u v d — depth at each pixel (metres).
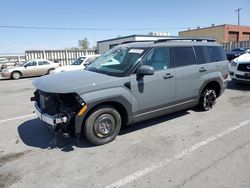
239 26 46.50
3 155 3.67
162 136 4.25
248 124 4.77
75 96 3.53
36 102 4.28
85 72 4.37
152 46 4.34
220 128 4.58
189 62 4.98
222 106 6.17
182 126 4.73
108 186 2.81
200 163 3.27
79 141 4.10
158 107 4.48
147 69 3.89
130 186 2.80
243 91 8.07
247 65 8.01
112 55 4.70
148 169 3.15
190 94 5.06
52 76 4.27
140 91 4.11
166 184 2.81
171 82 4.57
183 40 5.15
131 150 3.72
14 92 10.02
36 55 24.03
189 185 2.78
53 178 3.00
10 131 4.73
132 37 28.45
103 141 3.91
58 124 3.52
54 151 3.77
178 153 3.58
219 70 5.63
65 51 25.73
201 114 5.48
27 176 3.06
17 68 16.55
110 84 3.75
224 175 2.96
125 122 4.18
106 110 3.82
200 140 4.04
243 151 3.59
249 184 2.77
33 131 4.70
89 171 3.14
